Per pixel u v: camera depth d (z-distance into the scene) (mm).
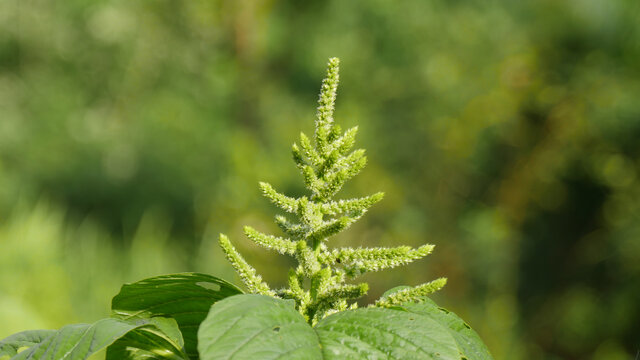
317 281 1870
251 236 1928
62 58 14820
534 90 11711
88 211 13344
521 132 11961
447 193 12008
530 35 11945
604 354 10781
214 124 13000
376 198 1933
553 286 11656
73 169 13594
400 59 12258
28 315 7152
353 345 1488
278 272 10891
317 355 1451
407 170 12062
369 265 1903
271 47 13109
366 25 12477
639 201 11156
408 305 1935
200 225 12180
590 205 11828
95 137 14031
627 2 11234
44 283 7645
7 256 7637
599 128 11375
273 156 12008
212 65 13555
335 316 1579
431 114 12016
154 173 12906
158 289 1975
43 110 14531
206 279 1909
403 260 1893
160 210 12609
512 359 10812
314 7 13086
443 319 1932
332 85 1962
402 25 12227
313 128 12117
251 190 11609
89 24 14508
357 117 11719
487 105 11805
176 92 13875
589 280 11453
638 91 11336
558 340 11273
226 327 1437
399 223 11719
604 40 11461
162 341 2076
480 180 12125
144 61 14430
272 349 1416
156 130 13320
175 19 14172
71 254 8797
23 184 13227
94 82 14766
